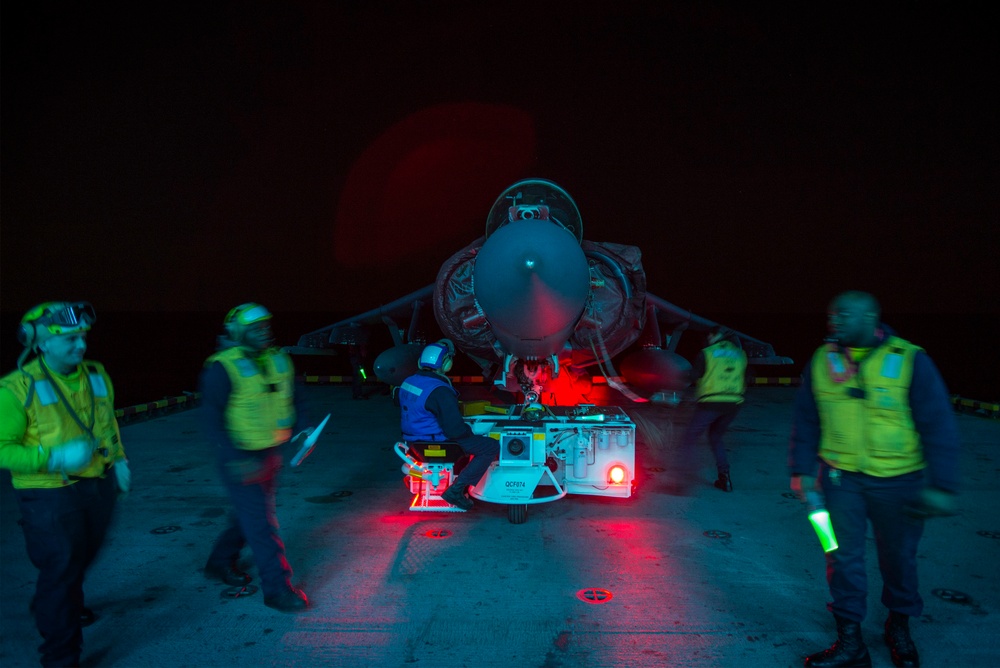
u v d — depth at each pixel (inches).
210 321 4089.6
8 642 137.5
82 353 122.4
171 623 144.5
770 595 158.1
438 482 213.6
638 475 278.7
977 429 385.4
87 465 115.5
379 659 129.2
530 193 282.0
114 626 143.0
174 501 238.2
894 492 120.6
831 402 124.3
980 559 181.3
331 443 350.6
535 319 199.3
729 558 182.2
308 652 132.0
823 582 166.1
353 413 453.4
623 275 286.7
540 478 215.3
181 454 316.5
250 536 147.3
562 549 189.2
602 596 157.4
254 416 144.9
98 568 175.3
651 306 395.5
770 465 298.0
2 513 224.1
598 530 206.4
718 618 146.2
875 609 151.0
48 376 119.1
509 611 149.5
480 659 128.8
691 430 248.8
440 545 193.0
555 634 138.8
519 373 271.6
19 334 120.0
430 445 196.9
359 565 177.6
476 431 230.7
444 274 294.8
